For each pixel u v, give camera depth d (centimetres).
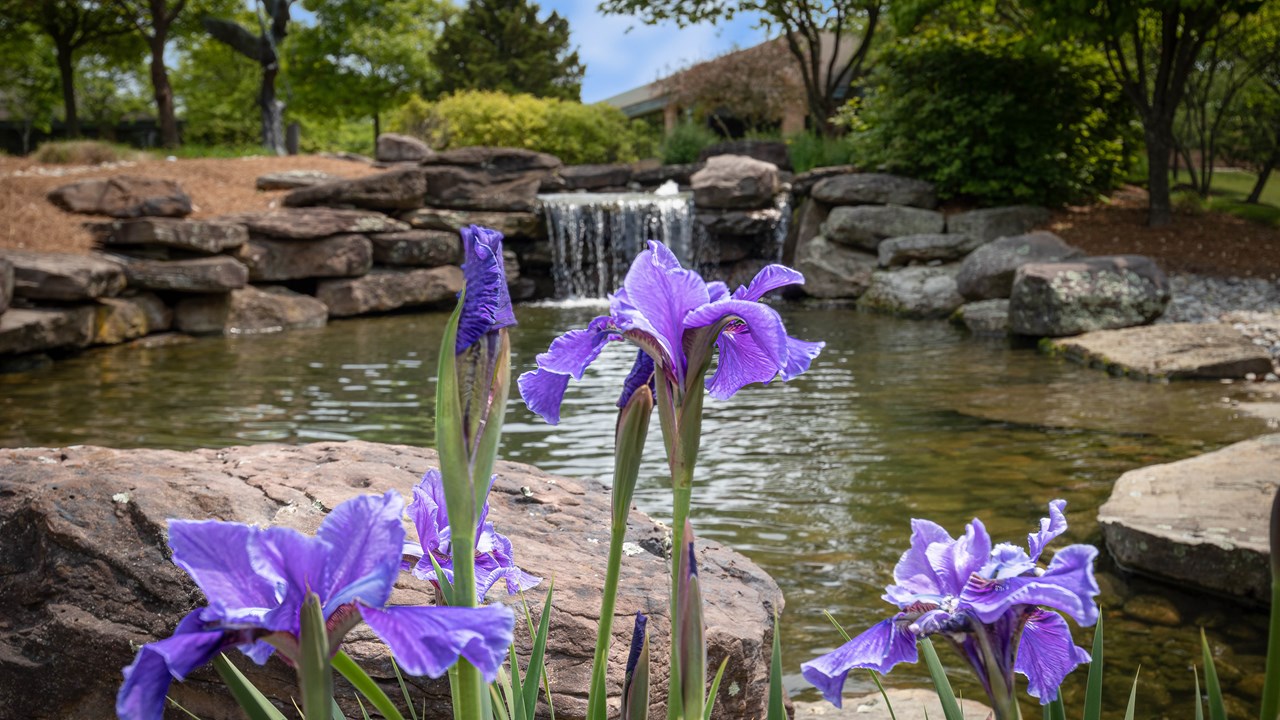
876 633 105
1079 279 1376
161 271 1520
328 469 325
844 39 3659
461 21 5256
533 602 269
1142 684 408
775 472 755
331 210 1883
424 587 266
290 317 1677
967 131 1994
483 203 2083
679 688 112
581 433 872
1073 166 2019
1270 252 1741
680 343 116
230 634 89
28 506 290
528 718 130
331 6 3975
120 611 270
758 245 2145
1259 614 475
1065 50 2005
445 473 102
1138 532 524
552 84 5247
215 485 300
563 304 2017
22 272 1327
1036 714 395
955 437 849
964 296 1642
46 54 4341
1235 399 977
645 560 311
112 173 2067
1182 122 2839
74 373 1197
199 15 3809
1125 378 1115
